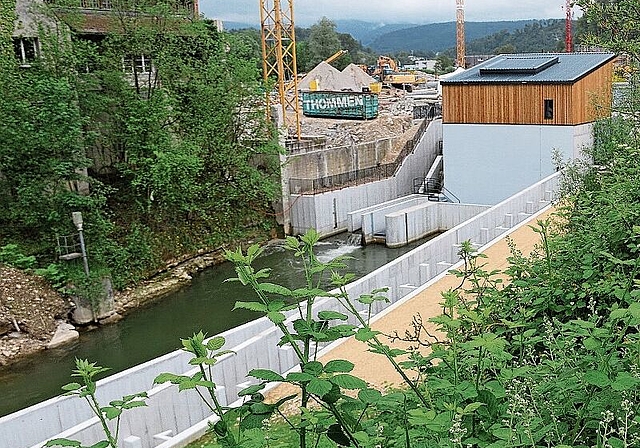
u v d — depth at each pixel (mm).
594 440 3922
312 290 3223
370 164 45250
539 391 3977
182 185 30391
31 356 22516
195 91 32781
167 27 31062
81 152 26234
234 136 35781
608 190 9734
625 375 3465
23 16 27297
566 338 4902
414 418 3199
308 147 44906
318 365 3008
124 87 29344
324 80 75812
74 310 25188
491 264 18031
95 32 29812
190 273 31547
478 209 34375
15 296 23750
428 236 36250
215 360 3029
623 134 16391
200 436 10977
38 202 25312
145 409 11797
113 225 28297
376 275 17703
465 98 34688
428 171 45312
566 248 7242
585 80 32188
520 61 35594
